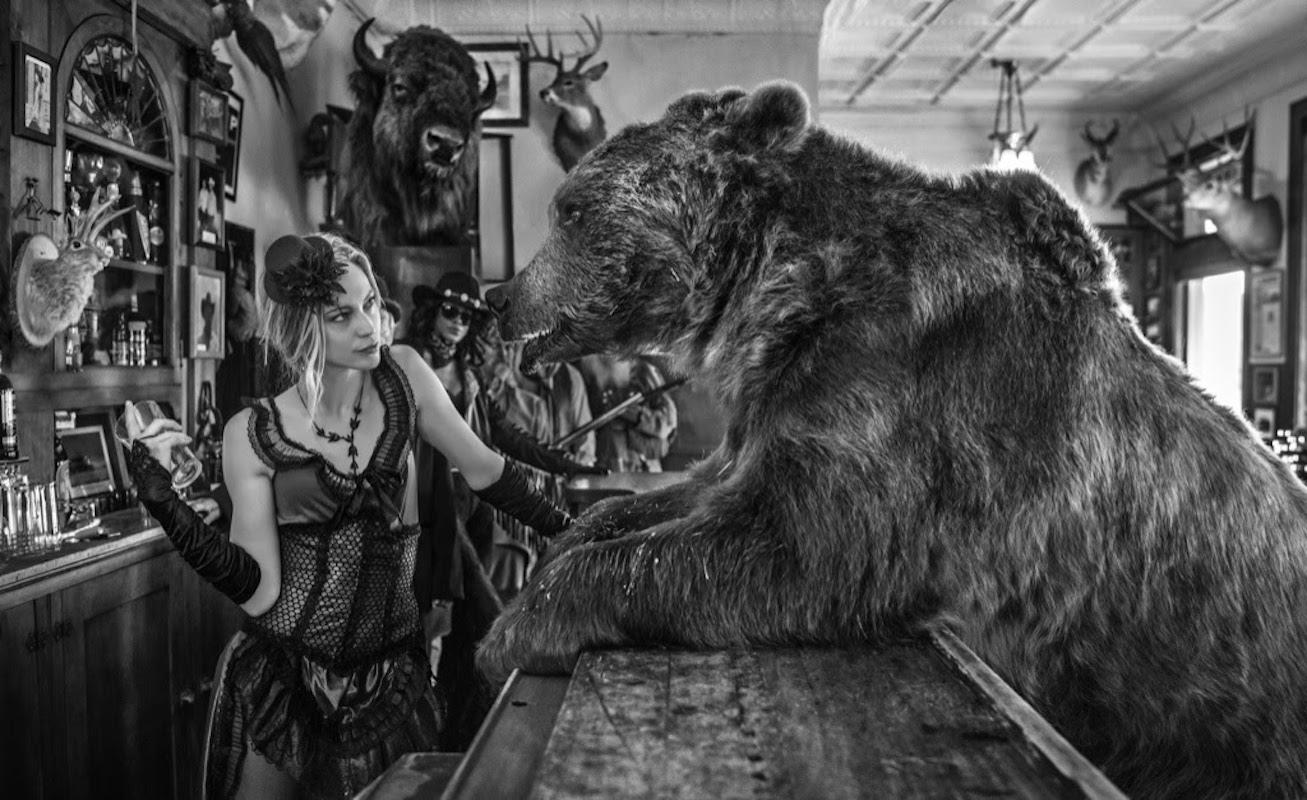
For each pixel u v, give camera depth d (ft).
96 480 11.96
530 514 7.78
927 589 4.93
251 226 19.81
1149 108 43.21
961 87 40.22
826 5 26.96
